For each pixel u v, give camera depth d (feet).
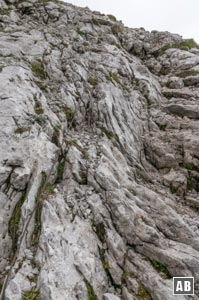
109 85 55.62
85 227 32.22
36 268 28.07
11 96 41.81
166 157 48.55
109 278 29.63
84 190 36.37
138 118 55.47
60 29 74.08
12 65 49.34
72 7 86.74
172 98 63.31
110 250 31.37
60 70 57.16
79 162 39.09
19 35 62.59
